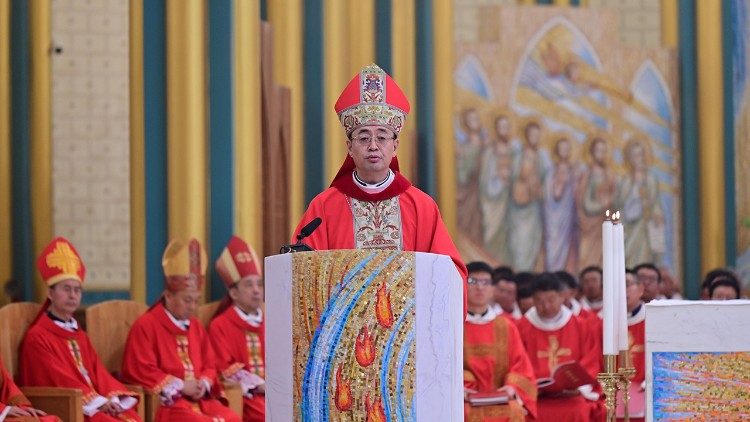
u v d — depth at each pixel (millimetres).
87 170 27156
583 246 32812
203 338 19625
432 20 32375
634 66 33250
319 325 9016
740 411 10531
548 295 22297
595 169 32969
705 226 33312
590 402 21234
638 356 21156
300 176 27234
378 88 10453
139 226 21828
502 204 32594
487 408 19094
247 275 20281
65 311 17391
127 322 19531
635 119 33188
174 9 21953
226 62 22172
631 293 21375
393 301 9000
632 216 33094
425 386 9062
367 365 8977
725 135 33500
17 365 17125
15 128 23547
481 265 20078
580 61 33000
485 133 32625
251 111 22359
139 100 21875
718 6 33656
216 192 22125
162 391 18125
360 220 10508
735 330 10547
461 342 9516
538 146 32812
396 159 10898
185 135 21875
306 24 27594
